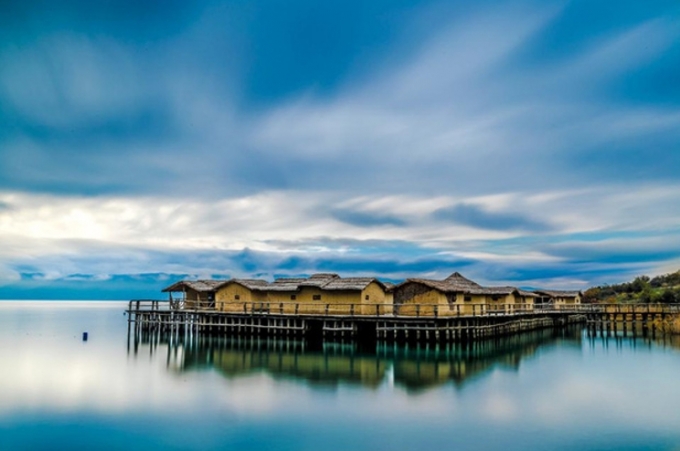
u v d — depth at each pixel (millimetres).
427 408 26047
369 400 27500
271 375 33938
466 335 48750
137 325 57281
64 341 55344
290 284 54719
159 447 21281
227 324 53156
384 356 41594
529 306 66125
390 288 53125
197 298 58938
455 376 33562
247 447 21156
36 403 27531
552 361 40031
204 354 43281
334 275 56031
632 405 26703
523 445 21062
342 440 21719
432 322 47594
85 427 23703
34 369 36781
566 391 29609
